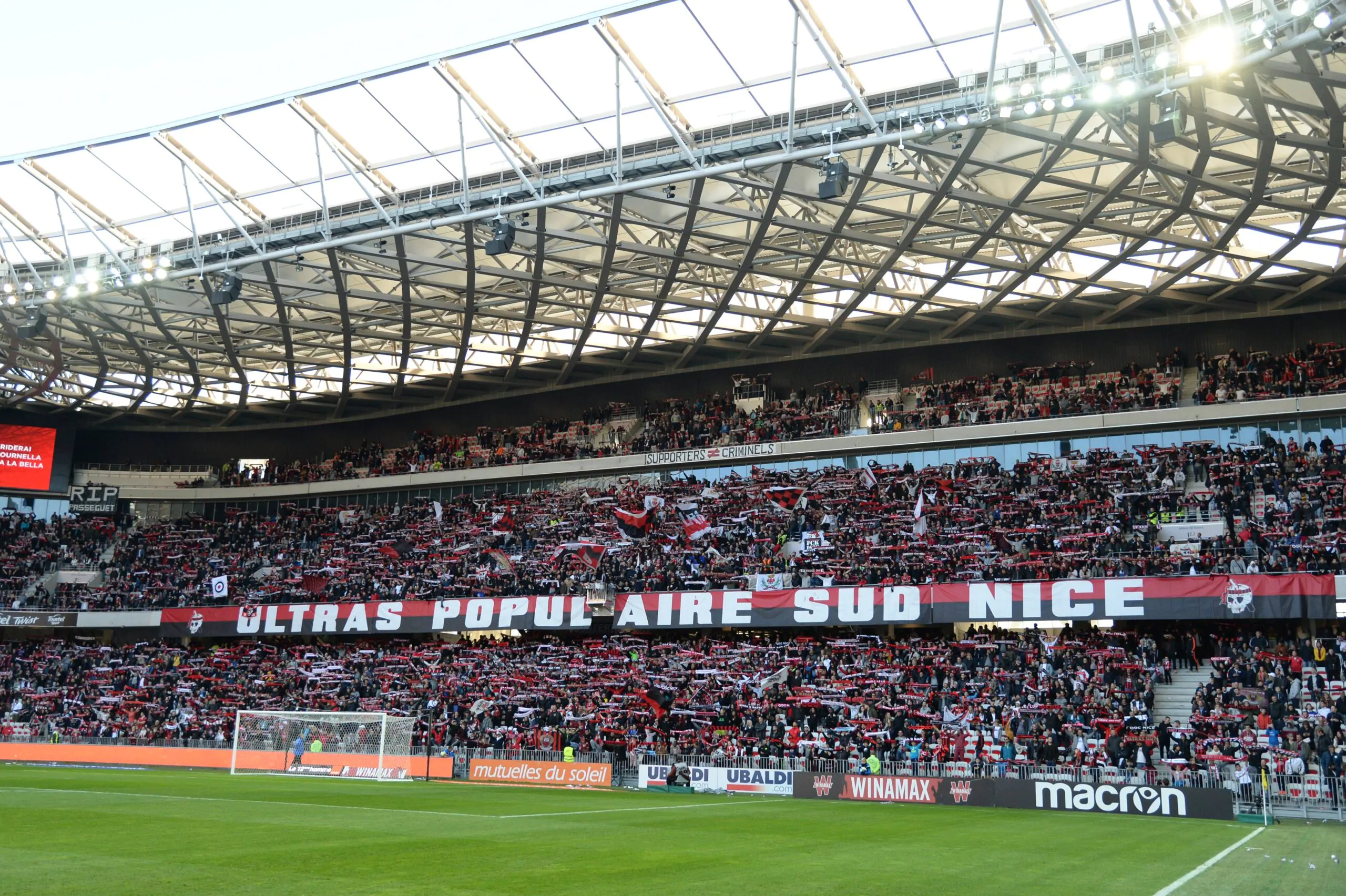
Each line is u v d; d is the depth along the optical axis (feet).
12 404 239.50
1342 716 116.37
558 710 152.87
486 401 242.99
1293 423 163.43
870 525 172.76
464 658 178.81
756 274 167.84
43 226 166.61
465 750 141.18
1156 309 181.88
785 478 193.16
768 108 132.67
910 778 114.32
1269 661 128.98
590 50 128.16
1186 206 135.54
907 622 152.15
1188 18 110.93
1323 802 101.09
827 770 122.01
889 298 180.86
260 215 160.25
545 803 97.81
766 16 120.37
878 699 140.36
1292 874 57.93
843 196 142.00
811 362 212.23
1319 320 174.09
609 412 228.02
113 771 142.20
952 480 177.37
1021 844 71.61
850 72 125.80
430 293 188.03
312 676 179.22
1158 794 102.06
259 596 202.90
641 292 180.96
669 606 167.43
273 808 84.43
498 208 137.18
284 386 230.68
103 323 192.65
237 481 249.14
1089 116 116.47
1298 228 146.82
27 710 187.62
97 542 236.63
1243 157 121.80
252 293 179.32
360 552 215.10
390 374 227.81
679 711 145.59
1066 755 121.39
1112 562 146.72
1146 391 175.32
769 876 52.37
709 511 190.49
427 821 75.41
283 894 42.96
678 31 123.95
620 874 51.31
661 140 139.54
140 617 206.59
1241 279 161.07
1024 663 140.67
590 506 203.82
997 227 144.66
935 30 118.83
